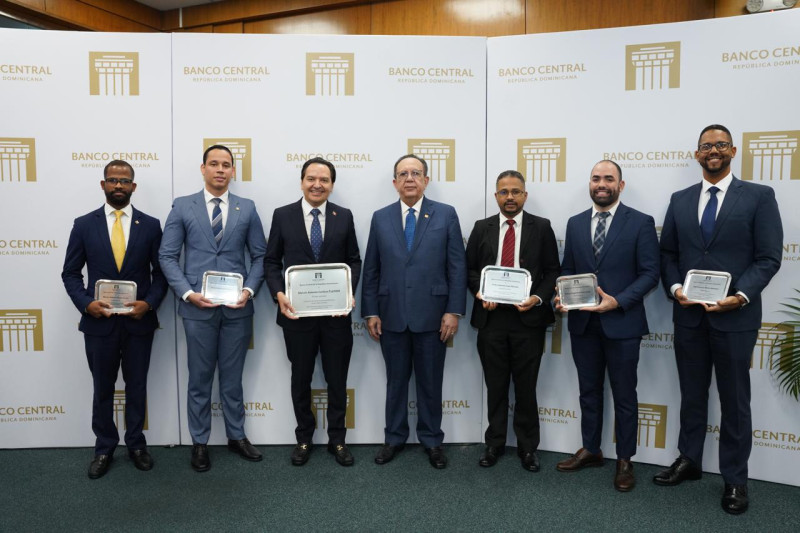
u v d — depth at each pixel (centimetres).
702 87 266
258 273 274
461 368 304
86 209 293
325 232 270
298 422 280
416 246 268
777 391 260
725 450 238
